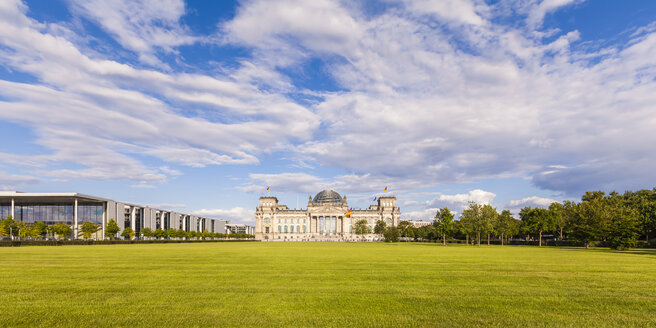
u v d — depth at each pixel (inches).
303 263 1523.1
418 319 615.8
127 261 1603.1
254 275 1115.9
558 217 4729.3
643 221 3966.5
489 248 3489.2
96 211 5718.5
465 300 757.3
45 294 807.1
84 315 633.6
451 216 4899.1
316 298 770.8
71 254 2071.9
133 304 712.4
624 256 2135.8
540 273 1195.9
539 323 596.4
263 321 601.3
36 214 5639.8
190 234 7632.9
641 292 853.2
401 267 1368.1
